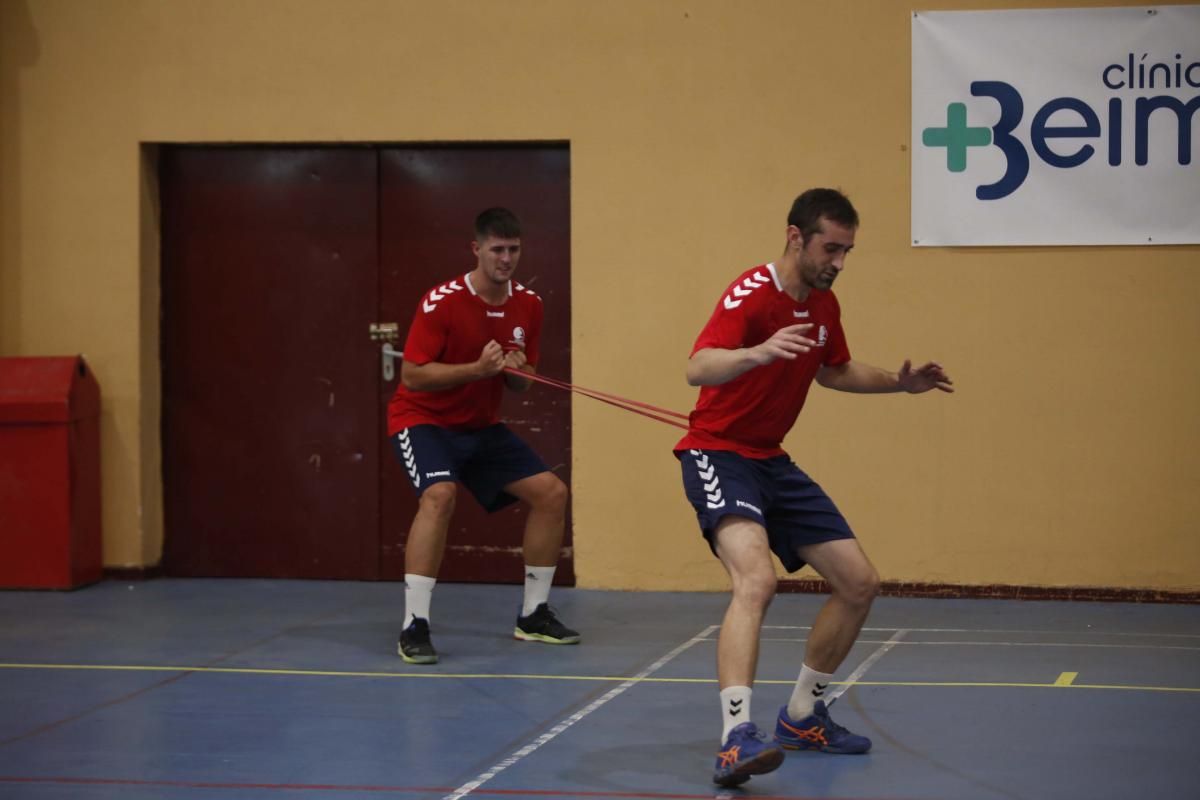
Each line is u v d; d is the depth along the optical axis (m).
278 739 6.71
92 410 10.77
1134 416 10.11
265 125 10.70
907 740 6.63
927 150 10.20
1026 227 10.15
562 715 7.11
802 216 5.99
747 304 6.05
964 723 6.92
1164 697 7.40
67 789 5.96
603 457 10.52
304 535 10.98
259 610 9.88
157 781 6.06
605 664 8.24
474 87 10.53
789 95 10.29
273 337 10.95
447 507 8.38
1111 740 6.61
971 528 10.26
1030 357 10.17
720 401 6.21
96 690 7.68
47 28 10.84
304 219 10.89
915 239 10.23
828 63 10.26
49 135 10.88
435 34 10.55
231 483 11.02
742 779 5.80
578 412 10.52
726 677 5.82
